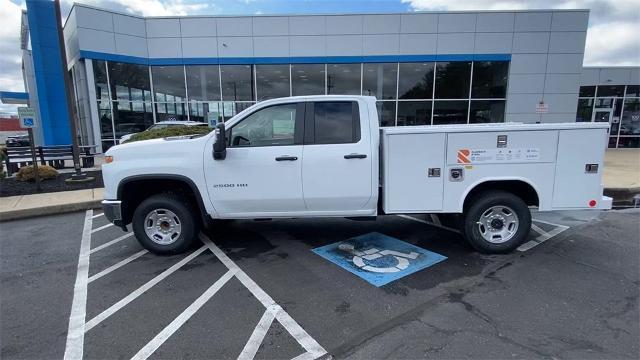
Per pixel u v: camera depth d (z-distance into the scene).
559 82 17.84
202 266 4.68
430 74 17.83
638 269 4.43
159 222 5.05
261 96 18.27
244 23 17.52
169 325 3.34
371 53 17.59
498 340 3.02
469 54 17.56
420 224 6.37
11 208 7.63
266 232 6.04
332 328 3.24
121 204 4.93
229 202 4.85
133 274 4.48
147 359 2.87
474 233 4.85
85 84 17.20
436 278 4.22
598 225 6.30
